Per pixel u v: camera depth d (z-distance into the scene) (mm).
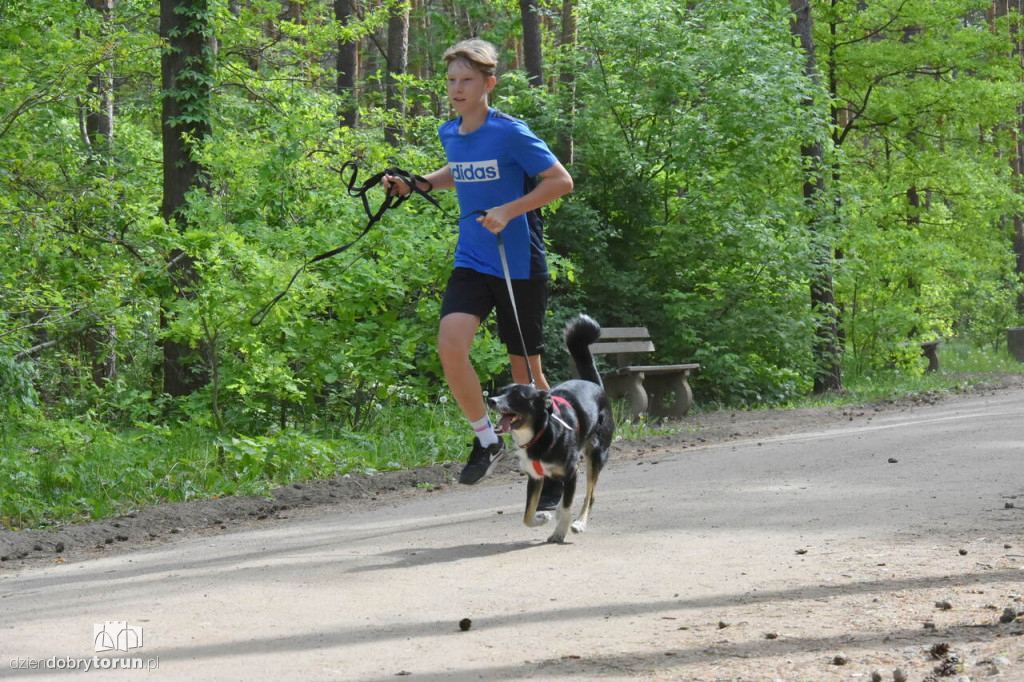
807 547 5656
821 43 23625
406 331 11805
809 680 3512
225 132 15359
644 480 8711
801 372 18781
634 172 17750
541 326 6469
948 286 27297
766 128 17828
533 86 19922
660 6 18609
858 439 10523
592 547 6043
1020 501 6543
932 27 23984
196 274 12406
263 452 10031
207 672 3865
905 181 24656
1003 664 3459
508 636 4270
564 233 16984
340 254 11617
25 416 10828
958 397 17234
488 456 6230
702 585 4961
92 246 12930
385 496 9375
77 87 14039
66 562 7008
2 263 11812
